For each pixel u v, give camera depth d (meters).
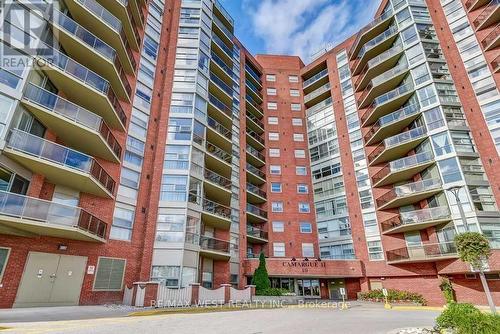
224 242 24.44
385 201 27.39
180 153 22.94
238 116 34.31
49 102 14.38
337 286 29.33
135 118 22.12
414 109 26.86
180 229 20.28
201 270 23.19
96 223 16.14
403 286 24.97
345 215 31.30
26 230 13.52
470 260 13.46
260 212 33.53
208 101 27.03
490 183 22.09
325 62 41.56
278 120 40.69
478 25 26.38
